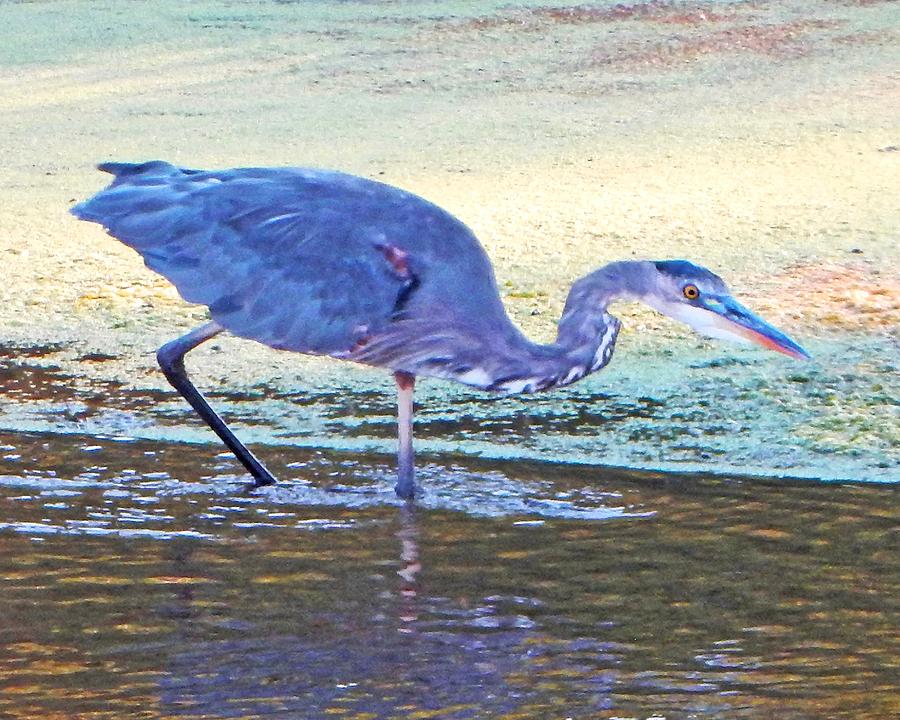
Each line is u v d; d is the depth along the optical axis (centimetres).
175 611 904
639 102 2222
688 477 1159
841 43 2456
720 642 857
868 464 1184
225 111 2223
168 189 1151
